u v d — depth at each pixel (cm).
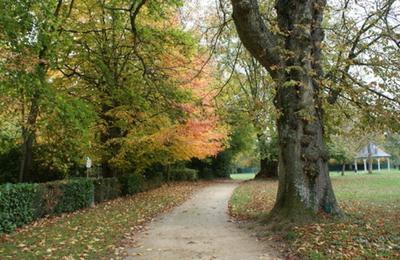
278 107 1088
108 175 2084
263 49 1040
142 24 1802
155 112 1873
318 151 1045
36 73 1230
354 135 1200
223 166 4556
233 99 1633
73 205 1428
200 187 2938
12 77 1134
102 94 1814
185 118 1938
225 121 1530
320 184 1040
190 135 2180
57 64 1530
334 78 1082
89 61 1719
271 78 1172
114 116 1852
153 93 1838
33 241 883
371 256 689
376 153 6656
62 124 1477
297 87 1036
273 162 3825
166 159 2345
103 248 829
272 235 943
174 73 1858
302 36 1034
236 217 1314
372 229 904
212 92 1970
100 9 1684
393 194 1952
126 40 1756
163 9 1686
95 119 1688
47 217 1244
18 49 1137
